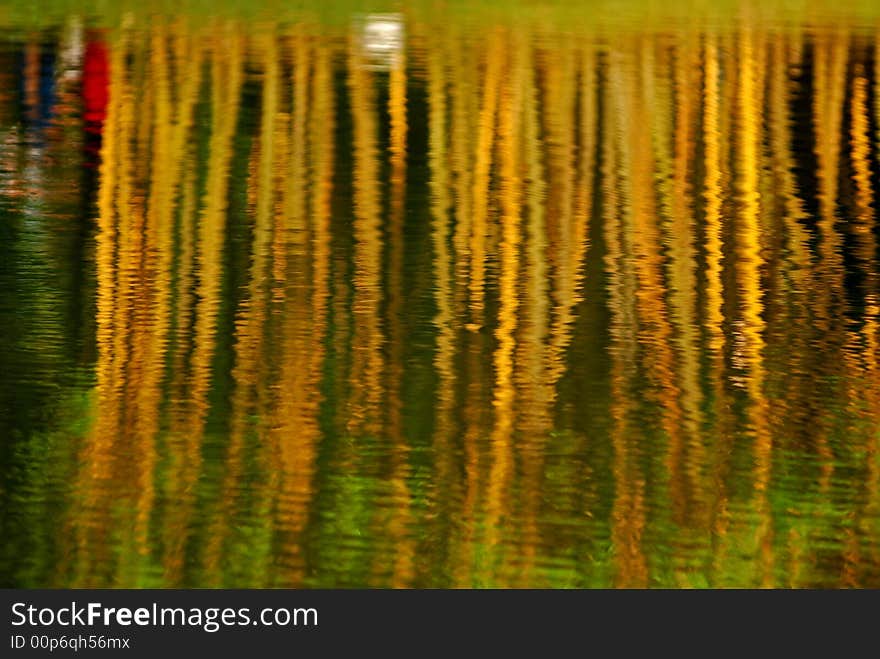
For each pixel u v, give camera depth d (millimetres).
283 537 28750
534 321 40406
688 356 38125
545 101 71625
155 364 36781
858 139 65750
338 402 34750
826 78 80438
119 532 28812
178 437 32781
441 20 97688
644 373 36906
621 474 31500
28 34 86750
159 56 80875
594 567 27953
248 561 27906
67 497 29984
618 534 29047
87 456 31797
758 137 65500
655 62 83812
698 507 30094
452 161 59000
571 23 98062
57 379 35688
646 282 44219
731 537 29016
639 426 33781
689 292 43375
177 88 71875
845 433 33656
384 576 27656
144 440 32562
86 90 70438
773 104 73000
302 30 92062
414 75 77125
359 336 39031
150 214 50281
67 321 39500
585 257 46625
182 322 39750
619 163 59750
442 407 34594
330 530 29047
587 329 39969
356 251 46531
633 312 41438
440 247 47125
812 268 46188
